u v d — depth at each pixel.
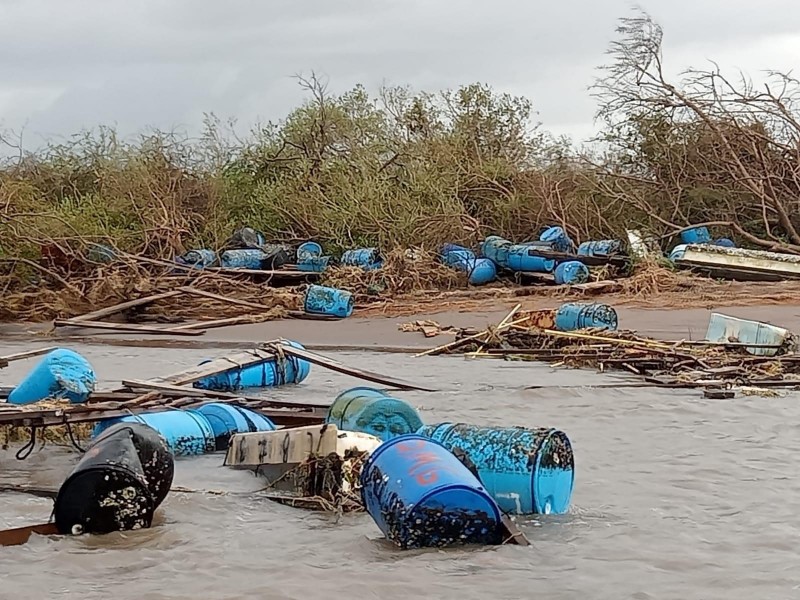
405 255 27.81
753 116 31.88
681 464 9.87
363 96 36.50
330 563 6.78
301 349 15.58
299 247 30.78
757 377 15.20
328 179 33.72
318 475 8.56
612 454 10.40
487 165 34.84
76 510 7.52
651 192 32.78
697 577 6.44
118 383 16.30
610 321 20.16
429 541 7.07
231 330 23.55
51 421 10.37
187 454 10.41
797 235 30.72
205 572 6.62
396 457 7.38
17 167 34.03
